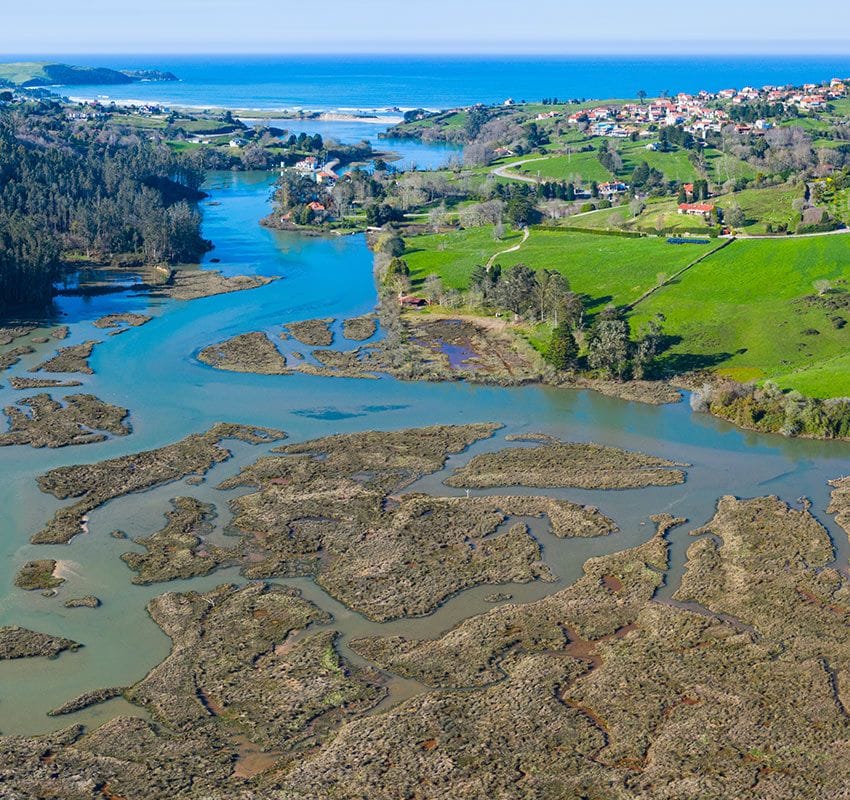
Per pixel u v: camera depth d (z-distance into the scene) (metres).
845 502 121.19
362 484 126.62
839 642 91.75
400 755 77.25
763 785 73.62
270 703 84.00
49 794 73.25
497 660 90.00
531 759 77.00
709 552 109.06
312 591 102.19
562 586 103.19
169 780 74.75
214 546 111.00
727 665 88.44
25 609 97.94
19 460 133.25
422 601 99.81
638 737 79.31
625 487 126.25
